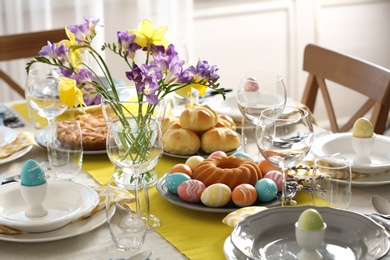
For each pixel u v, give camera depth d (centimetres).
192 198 139
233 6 362
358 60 216
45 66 259
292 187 142
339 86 412
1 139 178
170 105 206
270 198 140
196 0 353
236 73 376
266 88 168
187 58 194
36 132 189
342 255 117
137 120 140
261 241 122
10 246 126
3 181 152
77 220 133
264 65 382
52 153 155
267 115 144
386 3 409
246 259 114
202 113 169
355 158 160
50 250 125
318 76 231
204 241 127
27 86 178
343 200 133
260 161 160
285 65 389
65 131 154
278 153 132
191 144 166
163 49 137
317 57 231
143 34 136
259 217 124
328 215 124
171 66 134
